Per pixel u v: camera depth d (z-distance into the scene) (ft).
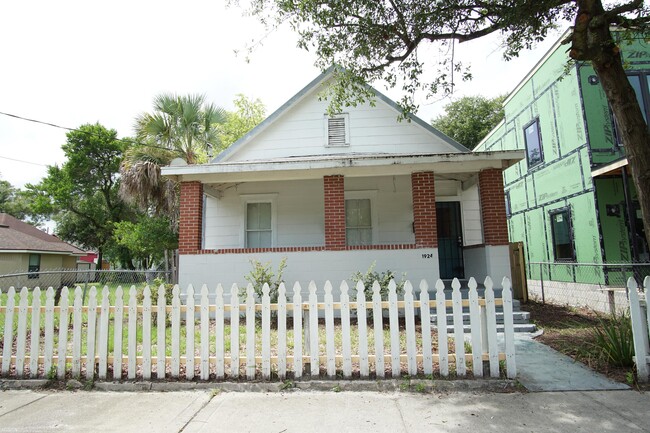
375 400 14.15
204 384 15.64
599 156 35.60
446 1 23.29
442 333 15.75
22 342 16.93
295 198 40.16
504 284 15.71
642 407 13.04
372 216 39.01
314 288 16.22
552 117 41.63
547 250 43.34
